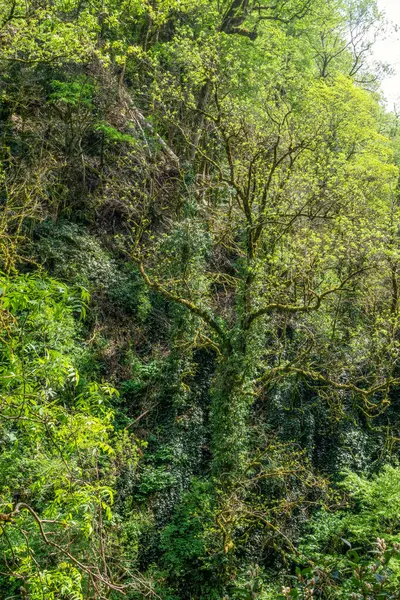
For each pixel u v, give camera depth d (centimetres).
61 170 2386
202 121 2686
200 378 2316
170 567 1819
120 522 1764
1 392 687
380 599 516
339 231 2016
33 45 1788
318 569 580
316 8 3183
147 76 3022
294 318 2373
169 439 2112
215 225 2412
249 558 1936
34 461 1256
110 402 2089
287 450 2258
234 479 1922
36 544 1213
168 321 2427
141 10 2139
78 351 1983
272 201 2038
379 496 1842
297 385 2270
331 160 2347
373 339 2150
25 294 587
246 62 2688
